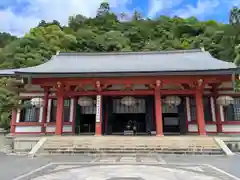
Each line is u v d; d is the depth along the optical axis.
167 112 20.08
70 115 19.25
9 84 18.20
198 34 63.31
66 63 20.28
